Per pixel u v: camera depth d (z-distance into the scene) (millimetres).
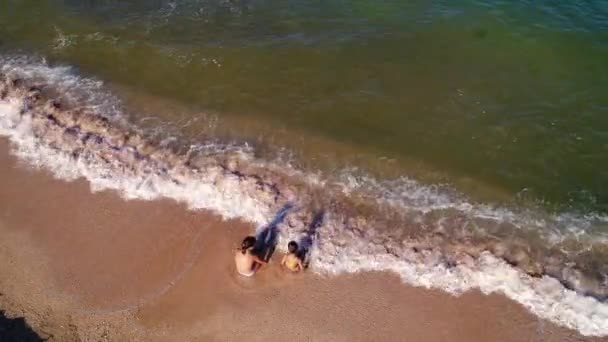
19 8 25531
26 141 19781
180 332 14867
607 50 22328
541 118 20000
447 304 15367
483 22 23891
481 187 18031
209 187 18078
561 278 15727
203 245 16719
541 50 22500
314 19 24531
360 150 19141
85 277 16094
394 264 16188
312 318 15109
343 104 20766
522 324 14961
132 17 24953
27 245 16922
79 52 23172
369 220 17250
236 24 24422
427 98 20891
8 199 18156
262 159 18922
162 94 21281
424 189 18031
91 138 19625
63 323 15031
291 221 17156
